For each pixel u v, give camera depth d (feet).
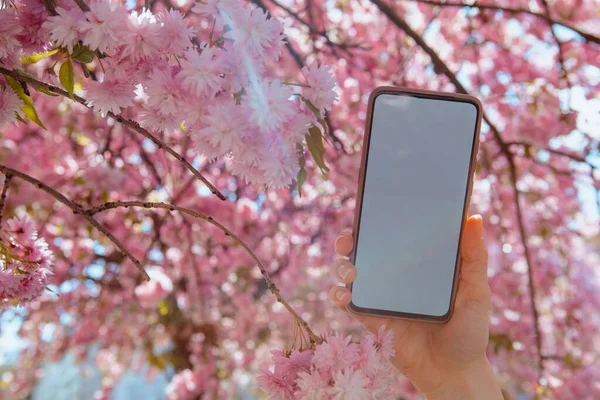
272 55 1.63
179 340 6.03
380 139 1.84
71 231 5.21
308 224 5.88
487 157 5.06
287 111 1.54
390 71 5.19
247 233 5.75
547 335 5.67
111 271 5.59
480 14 4.95
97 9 1.51
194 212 1.62
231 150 1.61
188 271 5.71
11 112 1.74
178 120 1.61
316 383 1.43
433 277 1.85
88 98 1.59
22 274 1.81
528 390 5.44
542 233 5.46
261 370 1.50
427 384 1.92
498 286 5.54
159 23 1.54
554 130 5.00
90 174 4.72
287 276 5.96
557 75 5.11
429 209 1.84
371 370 1.47
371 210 1.85
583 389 5.22
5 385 6.39
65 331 6.11
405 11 5.15
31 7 1.71
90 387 8.30
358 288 1.86
